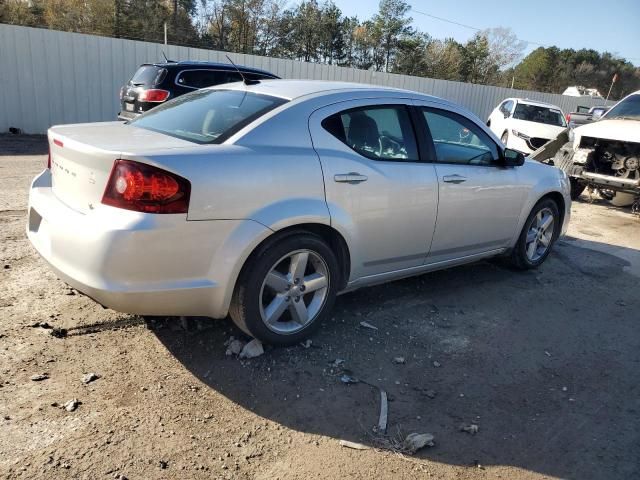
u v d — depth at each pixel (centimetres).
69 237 284
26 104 1323
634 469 269
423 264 427
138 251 271
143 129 356
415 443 270
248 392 303
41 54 1312
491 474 258
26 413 267
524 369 357
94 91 1396
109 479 232
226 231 296
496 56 5050
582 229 772
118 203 274
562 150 973
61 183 318
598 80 6888
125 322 363
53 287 405
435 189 404
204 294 298
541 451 277
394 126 392
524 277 535
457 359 361
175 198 276
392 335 385
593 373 359
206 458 250
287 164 319
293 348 351
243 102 357
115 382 300
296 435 273
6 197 662
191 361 327
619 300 496
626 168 873
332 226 342
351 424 285
